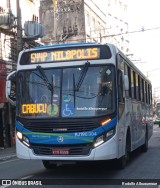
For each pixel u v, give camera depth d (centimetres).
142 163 1388
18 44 2556
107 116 1027
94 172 1178
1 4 2778
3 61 2712
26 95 1084
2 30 2773
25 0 3178
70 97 1045
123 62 1222
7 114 2805
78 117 1027
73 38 4641
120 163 1220
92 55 1070
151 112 2145
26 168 1362
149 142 2573
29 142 1055
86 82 1051
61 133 1027
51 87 1064
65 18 4700
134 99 1450
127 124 1254
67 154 1020
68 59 1076
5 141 2756
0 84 2650
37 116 1059
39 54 1102
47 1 4816
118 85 1076
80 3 4666
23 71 1105
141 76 1708
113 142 1024
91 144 1012
